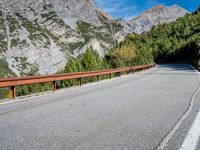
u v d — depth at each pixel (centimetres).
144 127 660
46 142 547
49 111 903
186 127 657
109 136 585
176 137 573
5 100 1235
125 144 527
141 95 1263
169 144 526
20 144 536
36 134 610
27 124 713
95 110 901
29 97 1340
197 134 596
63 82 2427
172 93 1302
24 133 621
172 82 1922
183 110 873
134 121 725
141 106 962
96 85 1964
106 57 7638
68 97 1288
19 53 19600
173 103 1010
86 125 689
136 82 2073
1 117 820
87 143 537
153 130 631
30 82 1403
